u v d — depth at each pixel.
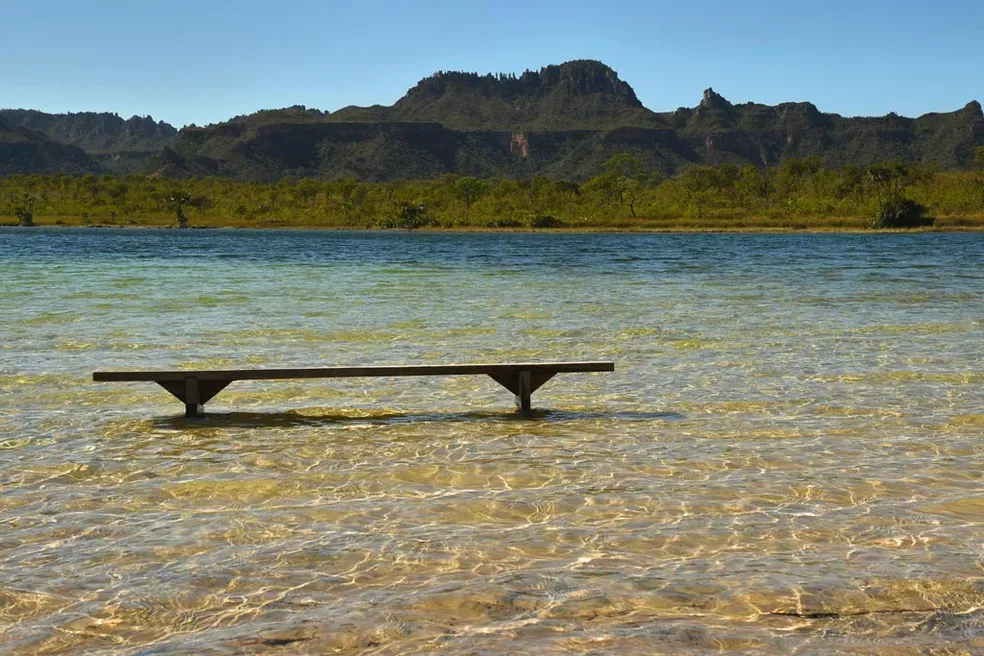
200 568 5.70
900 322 19.14
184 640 4.71
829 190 176.00
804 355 14.72
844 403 10.99
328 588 5.38
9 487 7.47
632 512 6.82
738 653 4.51
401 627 4.83
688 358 14.46
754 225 149.00
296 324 18.45
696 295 26.05
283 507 6.94
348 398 11.50
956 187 160.75
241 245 80.25
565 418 10.30
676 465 8.18
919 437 9.27
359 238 113.56
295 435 9.44
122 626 4.89
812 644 4.61
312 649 4.58
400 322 18.88
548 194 196.00
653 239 107.25
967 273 37.12
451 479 7.75
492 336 16.81
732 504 7.01
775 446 8.91
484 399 11.46
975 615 4.97
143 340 16.05
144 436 9.36
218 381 10.38
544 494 7.28
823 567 5.68
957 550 5.98
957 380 12.45
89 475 7.85
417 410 10.78
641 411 10.65
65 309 21.12
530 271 39.28
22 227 182.88
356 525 6.52
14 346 15.28
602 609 5.06
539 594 5.27
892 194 159.50
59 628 4.87
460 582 5.46
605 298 24.92
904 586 5.37
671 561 5.80
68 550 6.02
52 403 10.99
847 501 7.09
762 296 25.72
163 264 44.06
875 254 59.31
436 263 47.03
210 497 7.21
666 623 4.87
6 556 5.91
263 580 5.50
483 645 4.60
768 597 5.22
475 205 197.12
